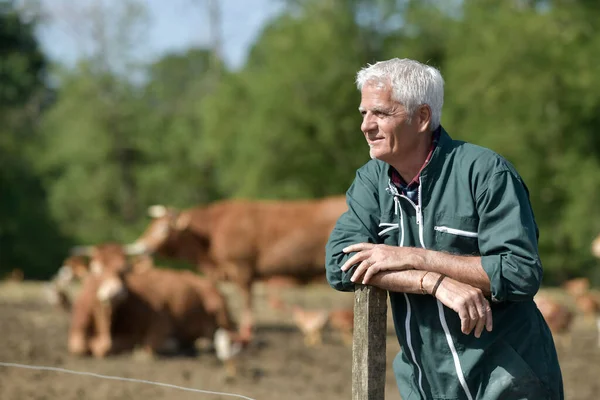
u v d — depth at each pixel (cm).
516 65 2745
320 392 860
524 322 312
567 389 909
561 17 2869
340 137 3106
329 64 3102
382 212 323
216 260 1311
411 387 333
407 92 302
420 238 313
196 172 3941
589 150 2784
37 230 3675
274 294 1762
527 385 306
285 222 1304
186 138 3909
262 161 3092
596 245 1237
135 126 3925
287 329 1320
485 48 2833
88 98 3888
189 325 1062
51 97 4409
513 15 2831
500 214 296
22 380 791
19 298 1565
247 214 1307
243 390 840
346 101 3088
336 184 3138
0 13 4084
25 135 4028
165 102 4194
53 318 1301
